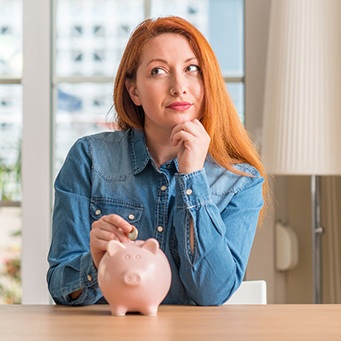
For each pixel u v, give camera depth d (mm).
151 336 1263
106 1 3510
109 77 3506
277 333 1295
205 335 1273
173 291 1787
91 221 1839
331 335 1277
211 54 1773
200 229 1669
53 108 3521
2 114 3566
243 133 1896
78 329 1334
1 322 1412
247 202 1827
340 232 3426
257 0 3455
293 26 3078
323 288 3434
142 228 1815
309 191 3445
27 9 3500
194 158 1688
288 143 3039
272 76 3115
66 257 1796
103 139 1900
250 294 2055
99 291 1679
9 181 3568
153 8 3502
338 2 3078
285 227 3410
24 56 3508
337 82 3051
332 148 3023
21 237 3523
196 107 1771
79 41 3518
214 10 3480
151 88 1739
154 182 1840
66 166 1878
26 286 3510
